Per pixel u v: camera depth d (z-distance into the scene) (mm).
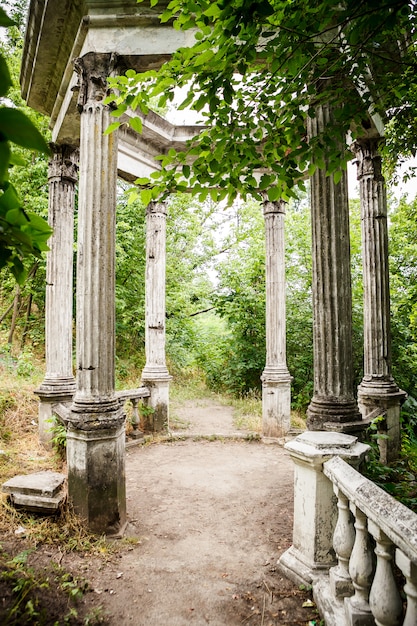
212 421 9523
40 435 6250
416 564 1711
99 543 3719
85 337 4094
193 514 4605
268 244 8305
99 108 4203
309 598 3020
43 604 2732
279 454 7141
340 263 3996
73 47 4652
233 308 11883
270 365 8156
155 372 8188
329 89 3152
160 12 4227
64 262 6594
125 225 11508
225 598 3047
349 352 3982
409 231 10000
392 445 6094
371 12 2023
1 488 4156
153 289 8297
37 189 9719
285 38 2410
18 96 8773
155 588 3166
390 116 4148
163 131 7633
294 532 3441
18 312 12266
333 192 4023
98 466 3912
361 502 2301
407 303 9336
